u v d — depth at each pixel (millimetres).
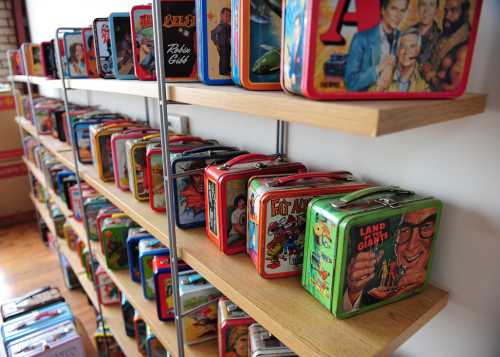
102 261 1724
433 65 582
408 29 550
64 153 2092
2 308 2141
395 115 488
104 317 1900
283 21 614
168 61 968
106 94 2527
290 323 722
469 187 762
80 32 1648
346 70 536
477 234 769
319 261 754
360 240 693
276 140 1221
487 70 697
